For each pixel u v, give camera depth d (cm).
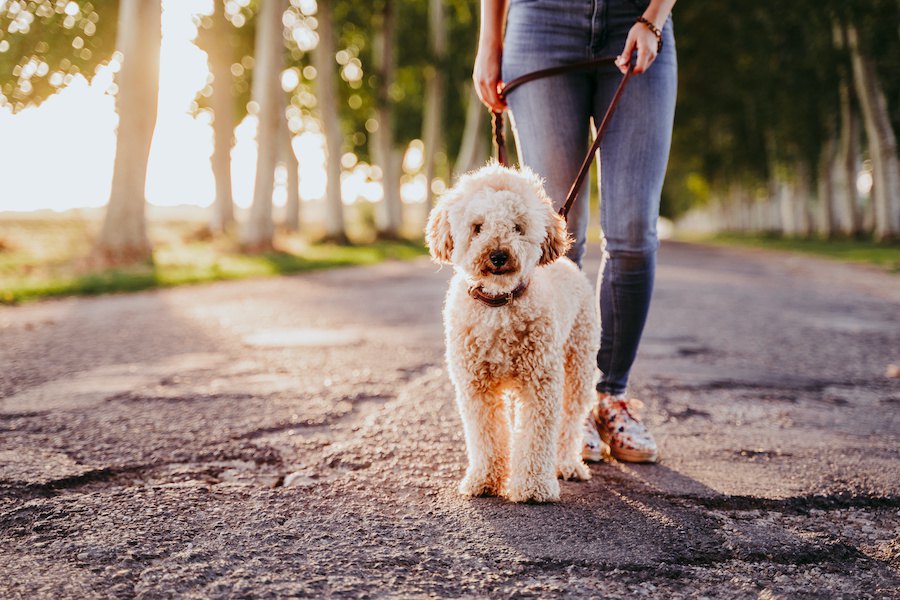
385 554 239
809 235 3488
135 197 1483
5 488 299
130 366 574
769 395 482
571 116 347
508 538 254
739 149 3731
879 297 1104
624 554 243
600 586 221
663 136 342
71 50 1538
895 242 2480
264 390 489
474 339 292
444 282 1352
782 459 347
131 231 1483
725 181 4794
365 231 3272
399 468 329
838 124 3164
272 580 221
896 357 622
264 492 297
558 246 313
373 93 2919
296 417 420
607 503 290
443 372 545
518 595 214
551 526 265
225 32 2455
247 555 238
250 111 2800
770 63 2812
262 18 1889
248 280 1382
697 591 219
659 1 323
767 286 1276
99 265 1441
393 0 2673
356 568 229
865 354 636
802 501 293
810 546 252
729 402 463
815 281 1390
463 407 300
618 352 356
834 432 396
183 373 547
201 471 327
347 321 836
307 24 2522
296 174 2894
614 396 359
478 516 274
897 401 469
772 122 3080
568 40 343
